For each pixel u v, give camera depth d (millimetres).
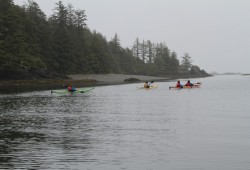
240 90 60625
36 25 99125
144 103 36844
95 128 20828
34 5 111000
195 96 46531
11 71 78062
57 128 20891
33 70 85688
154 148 15703
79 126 21594
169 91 58312
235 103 36094
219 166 13070
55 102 38281
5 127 21328
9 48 75188
